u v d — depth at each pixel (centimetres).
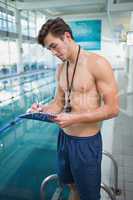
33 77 955
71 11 949
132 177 219
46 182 172
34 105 134
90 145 114
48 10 918
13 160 280
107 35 988
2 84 741
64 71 117
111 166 240
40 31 101
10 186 222
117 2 563
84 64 107
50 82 852
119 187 201
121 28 941
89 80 107
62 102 131
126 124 381
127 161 253
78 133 113
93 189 119
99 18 980
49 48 104
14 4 702
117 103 107
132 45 575
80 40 1019
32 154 296
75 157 115
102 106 108
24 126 414
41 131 387
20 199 200
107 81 103
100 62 103
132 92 562
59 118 107
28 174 244
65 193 191
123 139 318
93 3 637
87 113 107
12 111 499
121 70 905
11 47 809
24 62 901
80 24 1002
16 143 337
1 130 394
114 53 985
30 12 916
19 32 817
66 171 127
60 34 99
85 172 116
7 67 786
